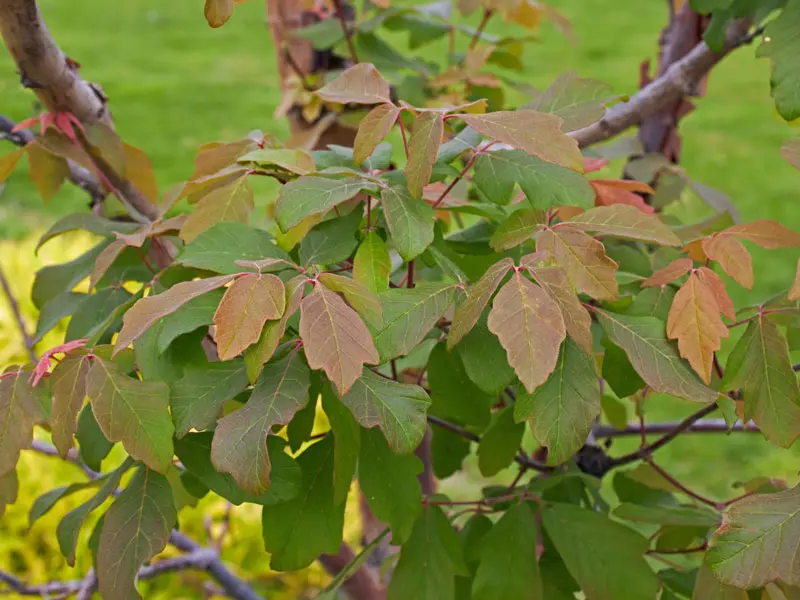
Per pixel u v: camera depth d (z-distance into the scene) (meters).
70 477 2.49
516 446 1.07
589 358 0.94
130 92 7.65
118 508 0.96
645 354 0.96
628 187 1.04
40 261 3.18
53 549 2.46
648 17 9.74
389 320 0.94
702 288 0.95
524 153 0.99
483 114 0.93
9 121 1.19
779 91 1.00
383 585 1.32
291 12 1.60
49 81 1.12
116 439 0.92
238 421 0.92
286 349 0.95
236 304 0.91
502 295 0.91
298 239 0.98
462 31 1.57
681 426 1.11
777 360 0.97
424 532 1.04
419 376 1.14
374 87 0.97
